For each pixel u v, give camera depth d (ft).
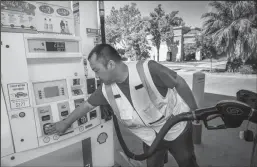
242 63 30.42
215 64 38.19
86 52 4.93
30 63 3.74
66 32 4.44
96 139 5.26
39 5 3.90
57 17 4.24
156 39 51.52
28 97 3.61
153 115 3.67
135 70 3.34
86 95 4.62
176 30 52.26
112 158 5.94
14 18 3.41
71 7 4.71
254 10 28.48
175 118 3.11
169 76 3.30
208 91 19.57
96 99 3.90
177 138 4.02
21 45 3.46
